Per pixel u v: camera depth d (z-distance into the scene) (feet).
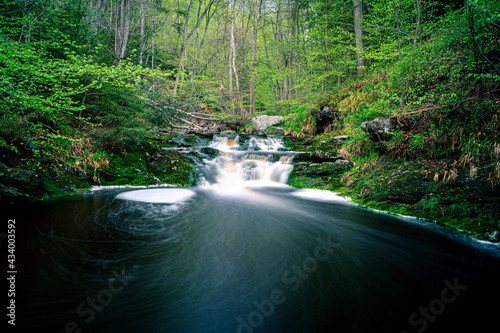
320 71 56.18
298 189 23.82
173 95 43.11
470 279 8.65
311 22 58.75
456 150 16.30
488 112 14.98
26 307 6.49
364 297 7.64
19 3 18.24
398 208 16.38
